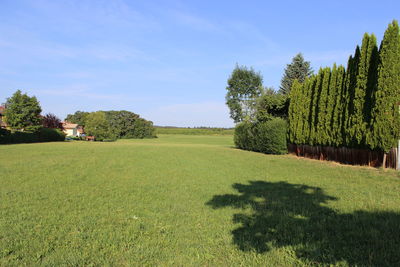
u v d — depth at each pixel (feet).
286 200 19.84
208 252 11.21
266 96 79.51
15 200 20.20
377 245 11.30
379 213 15.70
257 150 78.48
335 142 46.26
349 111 42.68
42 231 13.61
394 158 34.91
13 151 66.44
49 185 26.32
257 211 17.08
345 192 21.99
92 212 17.17
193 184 27.07
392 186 24.30
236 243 12.07
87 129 186.19
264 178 30.37
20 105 126.62
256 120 79.87
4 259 10.52
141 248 11.57
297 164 43.88
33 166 39.75
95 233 13.37
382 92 35.17
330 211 16.58
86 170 36.88
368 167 38.06
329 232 13.06
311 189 23.62
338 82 46.24
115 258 10.69
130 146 101.81
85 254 10.98
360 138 39.19
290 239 12.34
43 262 10.25
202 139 218.79
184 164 44.83
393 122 34.27
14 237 12.81
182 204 19.22
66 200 20.35
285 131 65.16
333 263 10.00
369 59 38.52
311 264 10.02
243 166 41.96
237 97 151.64
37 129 132.98
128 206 18.69
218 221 15.31
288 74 119.24
